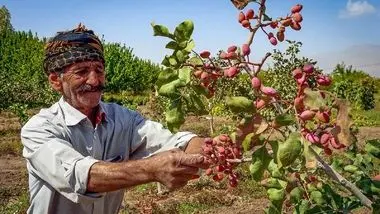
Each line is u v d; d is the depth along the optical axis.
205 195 9.98
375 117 26.27
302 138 1.79
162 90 2.05
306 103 1.77
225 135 2.11
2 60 60.00
